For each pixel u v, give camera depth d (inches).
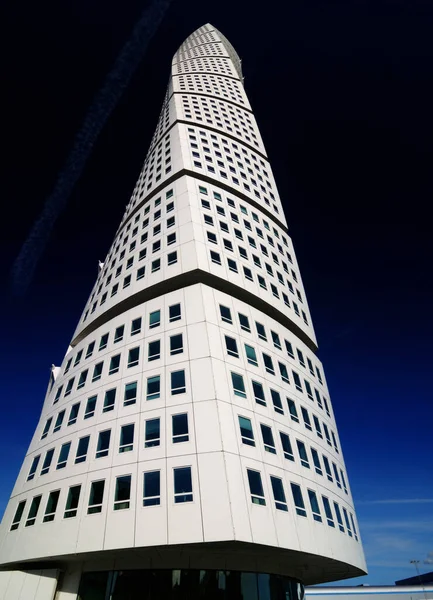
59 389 1237.1
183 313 1075.9
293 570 964.0
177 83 2955.2
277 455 897.5
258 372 1034.1
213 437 810.8
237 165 1951.3
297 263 1748.3
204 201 1509.6
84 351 1248.2
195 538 691.4
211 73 3299.7
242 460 806.5
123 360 1072.2
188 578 773.9
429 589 2463.1
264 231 1622.8
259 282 1353.3
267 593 818.2
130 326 1151.6
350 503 1120.2
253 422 901.8
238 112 2642.7
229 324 1077.1
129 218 1811.0
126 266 1435.8
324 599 2413.9
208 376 915.4
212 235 1368.1
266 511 772.6
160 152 2060.8
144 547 715.4
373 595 2439.7
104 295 1445.6
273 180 2169.0
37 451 1087.6
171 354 1000.2
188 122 2209.6
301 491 898.1
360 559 1039.6
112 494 804.6
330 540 904.9
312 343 1483.8
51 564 866.1
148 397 938.1
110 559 811.4
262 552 804.0
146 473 805.2
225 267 1277.1
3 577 784.3
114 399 990.4
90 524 782.5
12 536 913.5
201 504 727.1
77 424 1018.1
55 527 827.4
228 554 816.9
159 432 858.8
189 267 1210.0
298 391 1143.0
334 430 1253.7
